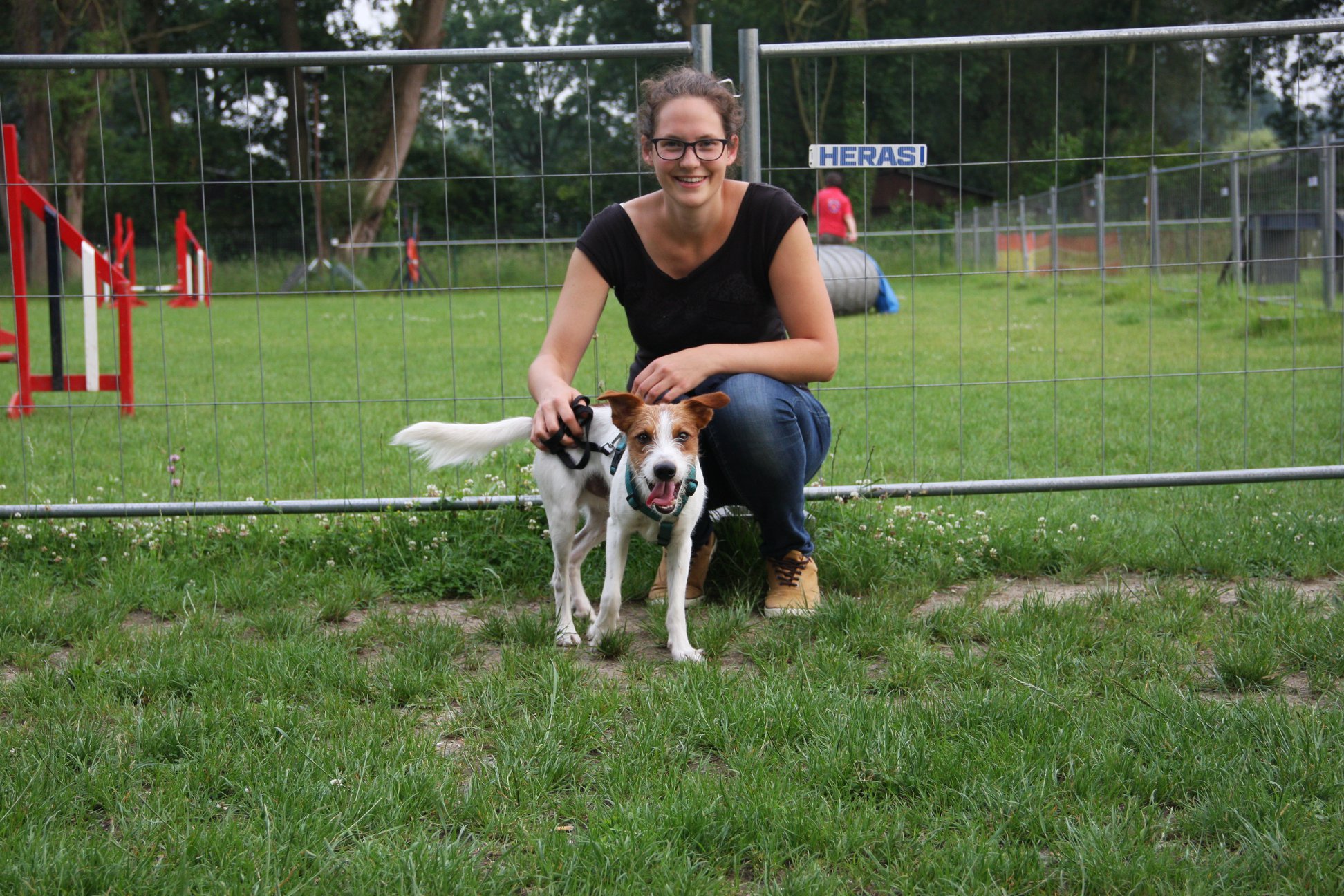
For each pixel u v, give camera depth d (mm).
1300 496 4695
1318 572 3852
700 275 3537
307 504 4230
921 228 24094
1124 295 14781
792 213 3488
